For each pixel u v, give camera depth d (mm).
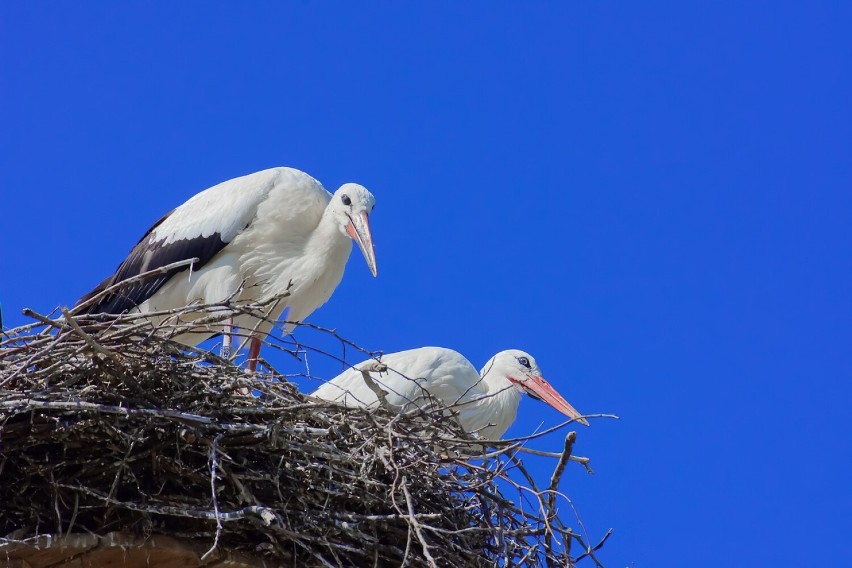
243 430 10727
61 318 11398
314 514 11141
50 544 10430
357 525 11266
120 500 10688
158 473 10742
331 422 11531
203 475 10758
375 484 11312
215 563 10945
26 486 10523
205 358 11305
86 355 10609
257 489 11008
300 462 11148
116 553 10664
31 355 10648
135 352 10695
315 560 11211
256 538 11078
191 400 10977
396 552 11414
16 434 10359
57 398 10375
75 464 10602
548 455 13312
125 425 10500
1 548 10352
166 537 10758
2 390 10359
